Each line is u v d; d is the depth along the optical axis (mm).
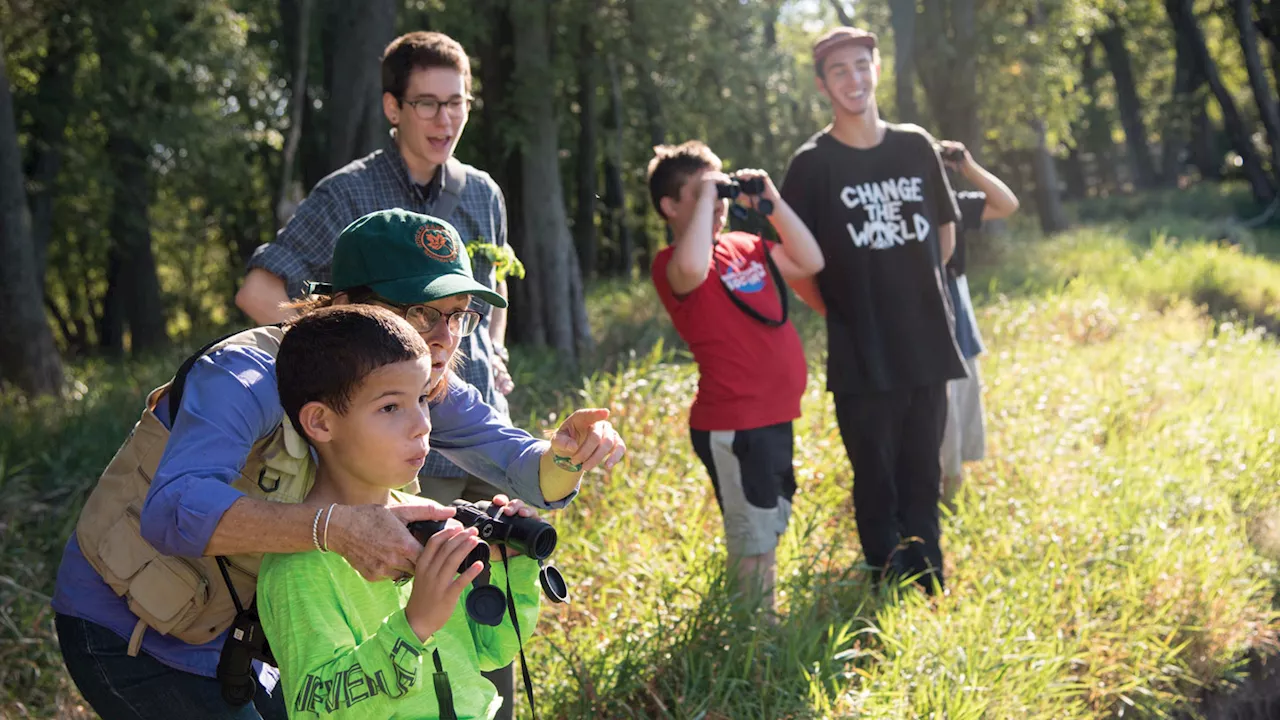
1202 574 5316
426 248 2506
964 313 6129
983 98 18172
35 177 16938
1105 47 37938
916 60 18078
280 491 2279
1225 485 6508
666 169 4629
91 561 2457
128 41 16469
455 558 1945
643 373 7484
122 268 22266
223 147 20219
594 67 12906
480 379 3619
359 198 3541
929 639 4500
